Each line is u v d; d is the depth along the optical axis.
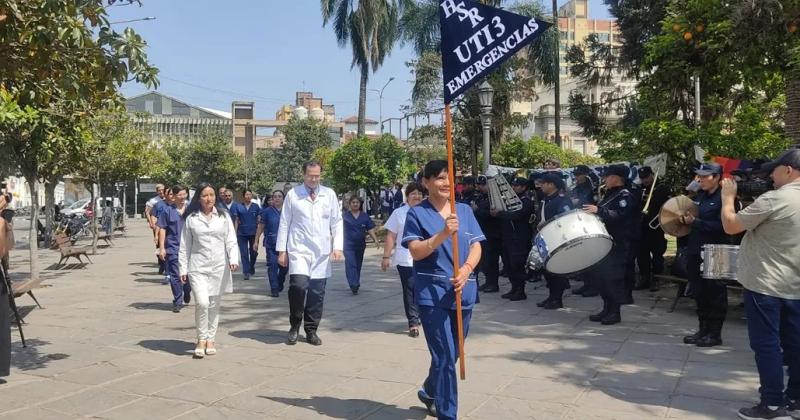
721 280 6.82
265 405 5.30
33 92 6.93
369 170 29.92
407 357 6.79
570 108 25.94
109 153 22.38
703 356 6.55
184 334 8.05
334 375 6.14
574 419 4.86
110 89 6.86
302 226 7.31
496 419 4.89
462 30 4.59
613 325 8.16
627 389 5.55
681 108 11.70
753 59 8.88
